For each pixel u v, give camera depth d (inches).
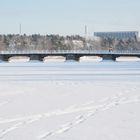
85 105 987.3
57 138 621.9
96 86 1568.7
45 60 5925.2
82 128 698.8
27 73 2591.0
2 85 1633.9
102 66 3757.4
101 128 700.0
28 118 791.7
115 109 915.4
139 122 755.4
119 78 2071.9
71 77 2166.6
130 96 1187.3
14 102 1045.8
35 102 1047.6
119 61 5610.2
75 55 5910.4
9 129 681.6
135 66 3732.8
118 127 709.3
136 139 615.8
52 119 782.5
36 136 632.4
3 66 3885.3
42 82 1801.2
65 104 1006.4
